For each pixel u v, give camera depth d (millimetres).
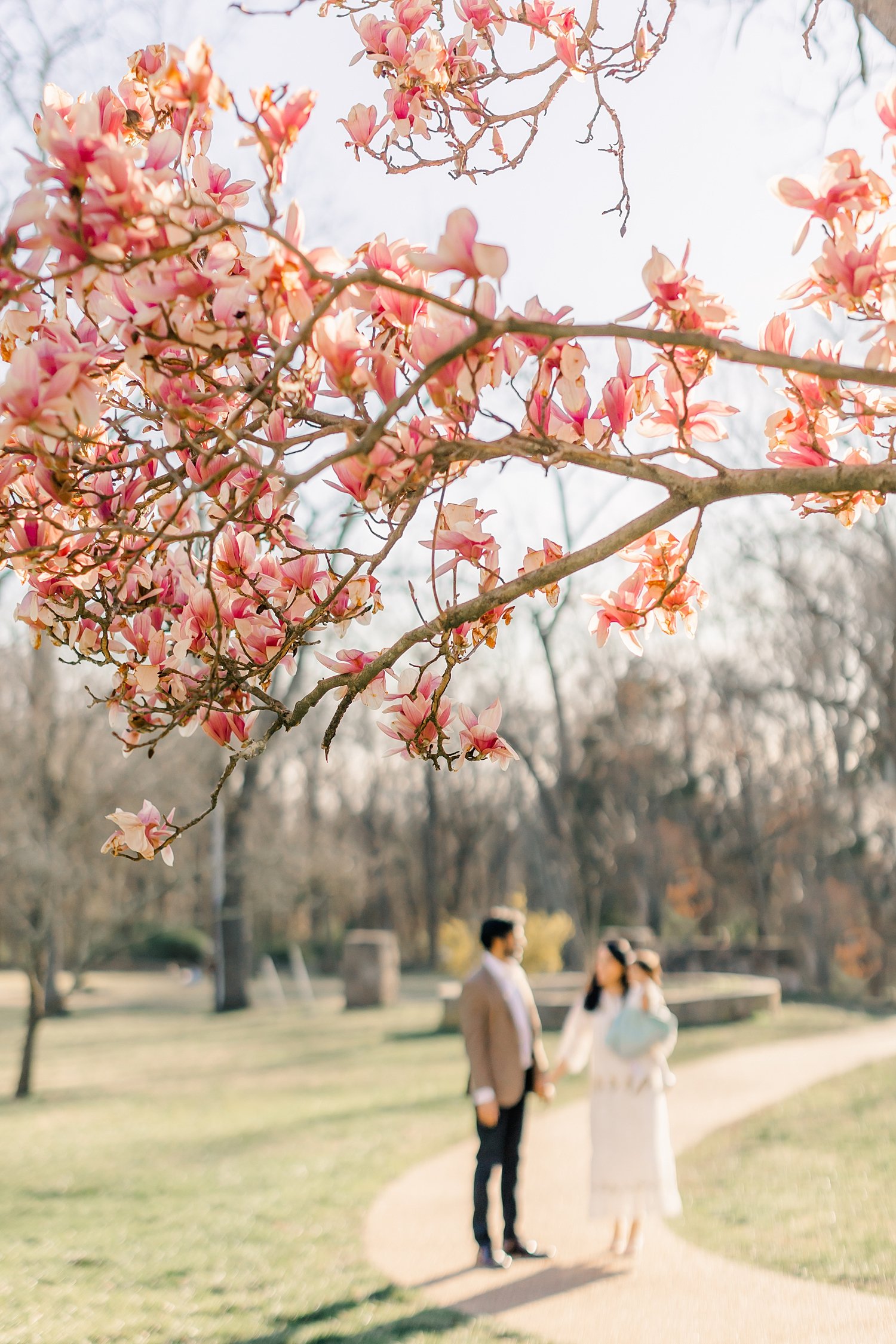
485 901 56594
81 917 20188
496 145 3395
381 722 2623
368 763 53281
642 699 33000
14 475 2592
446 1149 10398
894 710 25359
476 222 1929
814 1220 7363
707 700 36625
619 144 3646
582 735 32938
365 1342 5293
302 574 2670
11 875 14852
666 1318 5562
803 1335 5211
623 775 36062
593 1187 6738
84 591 2840
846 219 2258
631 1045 6641
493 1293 6090
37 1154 11000
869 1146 9586
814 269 2328
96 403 2035
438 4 3309
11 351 2371
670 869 40750
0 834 14891
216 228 1941
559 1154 9961
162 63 2641
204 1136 11914
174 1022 27906
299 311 2100
